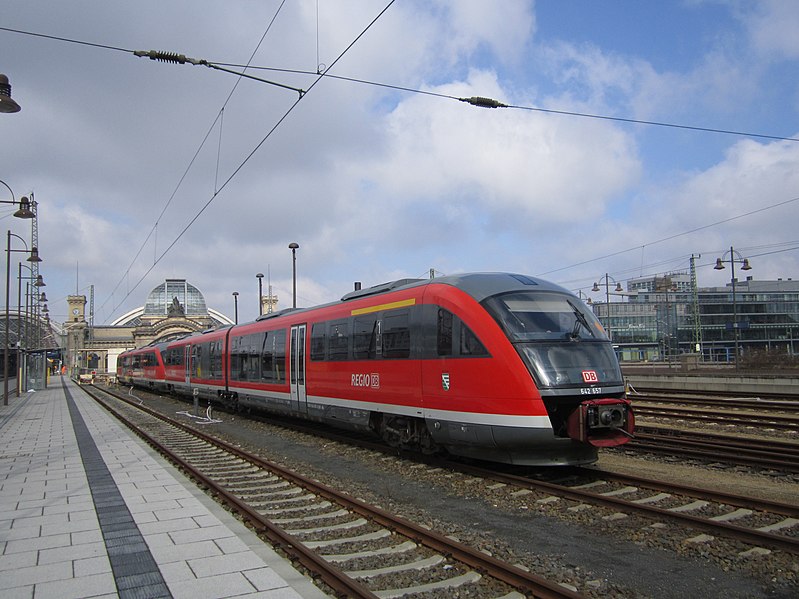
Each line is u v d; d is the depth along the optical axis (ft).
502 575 19.45
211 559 20.59
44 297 220.02
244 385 74.13
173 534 23.70
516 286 37.22
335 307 52.70
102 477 36.35
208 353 91.61
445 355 37.35
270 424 68.33
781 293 315.37
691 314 289.53
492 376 33.96
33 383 184.96
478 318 35.45
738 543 22.12
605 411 32.60
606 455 41.47
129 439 56.34
